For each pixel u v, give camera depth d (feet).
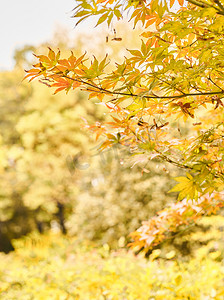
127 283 13.56
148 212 26.27
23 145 40.45
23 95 42.78
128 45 23.67
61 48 27.25
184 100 6.70
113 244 27.35
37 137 33.45
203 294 12.35
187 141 7.39
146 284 13.15
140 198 26.78
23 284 18.85
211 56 5.49
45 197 51.08
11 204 55.77
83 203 30.30
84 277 16.62
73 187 47.52
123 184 27.94
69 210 59.57
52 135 32.30
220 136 7.09
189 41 6.00
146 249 9.74
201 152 6.61
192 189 6.47
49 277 18.20
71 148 32.37
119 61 24.00
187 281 13.05
